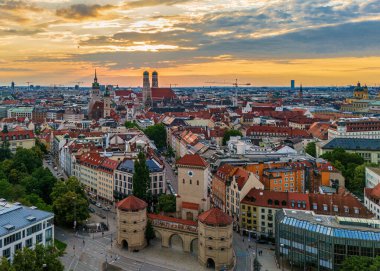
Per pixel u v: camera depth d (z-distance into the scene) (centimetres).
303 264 17312
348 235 16175
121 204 19850
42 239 17025
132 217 19550
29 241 16400
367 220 17125
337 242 16212
